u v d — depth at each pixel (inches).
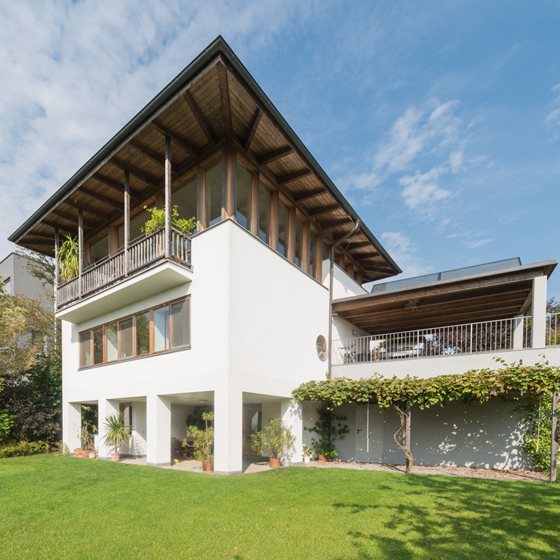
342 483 315.9
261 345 421.7
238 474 359.6
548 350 402.0
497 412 452.1
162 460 426.3
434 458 479.2
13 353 598.5
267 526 211.3
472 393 389.4
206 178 446.9
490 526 211.3
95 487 300.8
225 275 385.1
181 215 521.3
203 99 368.8
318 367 535.8
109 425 494.9
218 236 399.2
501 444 442.9
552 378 360.8
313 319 542.0
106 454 513.7
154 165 464.8
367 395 434.3
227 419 361.1
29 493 285.6
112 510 241.3
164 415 435.8
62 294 590.2
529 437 424.5
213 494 277.0
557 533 201.3
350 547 183.6
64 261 619.2
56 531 206.8
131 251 466.0
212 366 381.4
